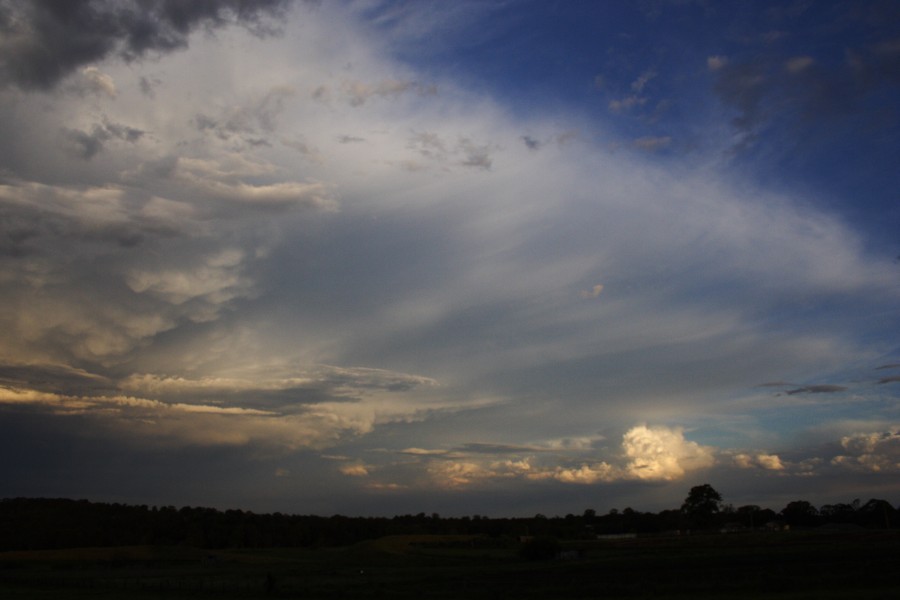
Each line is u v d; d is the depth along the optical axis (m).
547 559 121.19
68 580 95.69
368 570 111.19
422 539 173.62
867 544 94.25
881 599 39.97
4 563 142.00
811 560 73.56
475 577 83.94
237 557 157.12
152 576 107.06
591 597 52.72
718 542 122.81
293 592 67.38
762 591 49.09
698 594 49.59
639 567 82.31
